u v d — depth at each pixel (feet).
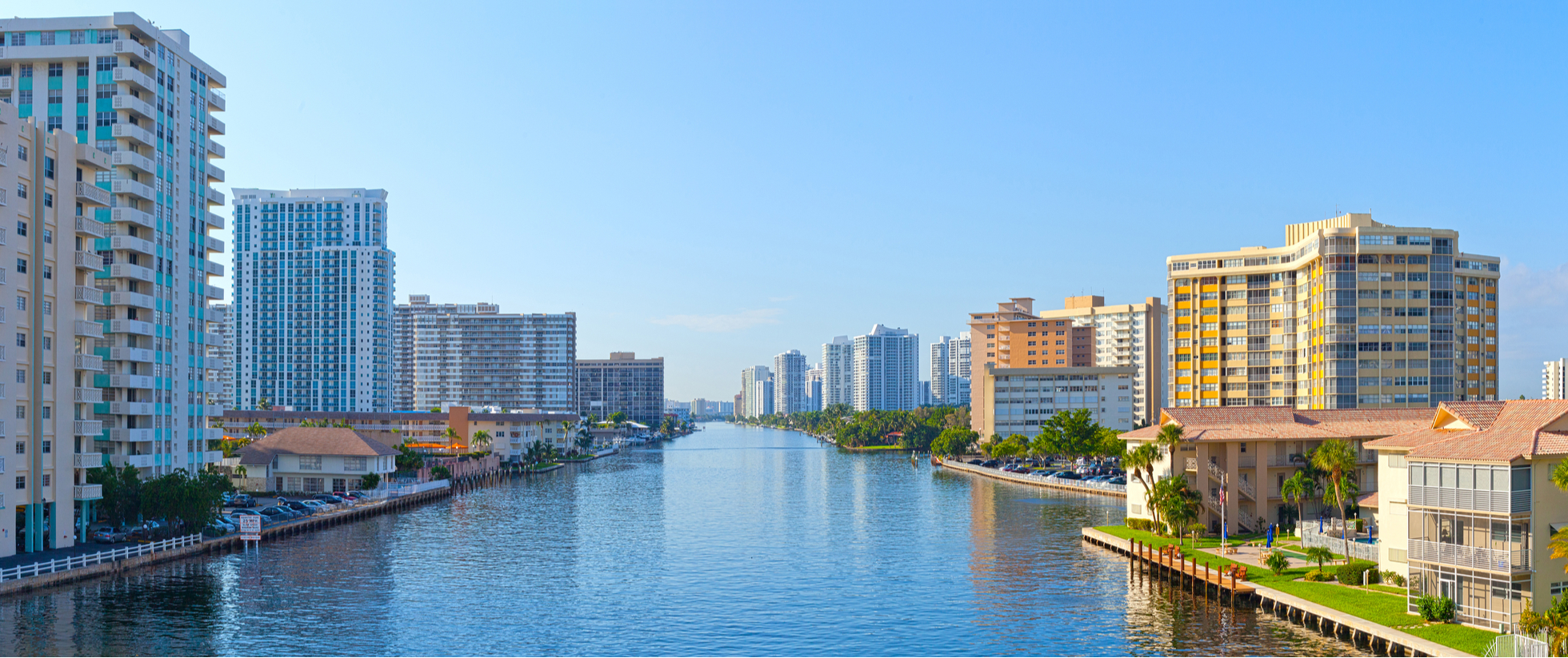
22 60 423.23
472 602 293.02
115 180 402.11
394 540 416.87
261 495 568.82
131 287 410.93
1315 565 301.02
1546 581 210.18
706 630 263.29
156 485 358.64
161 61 438.40
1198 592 295.69
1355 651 226.38
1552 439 216.33
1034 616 272.92
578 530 453.58
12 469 307.99
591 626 266.77
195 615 267.39
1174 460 388.78
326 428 615.57
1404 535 263.08
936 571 343.05
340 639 249.34
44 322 322.14
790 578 333.01
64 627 250.37
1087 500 570.46
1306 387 623.77
